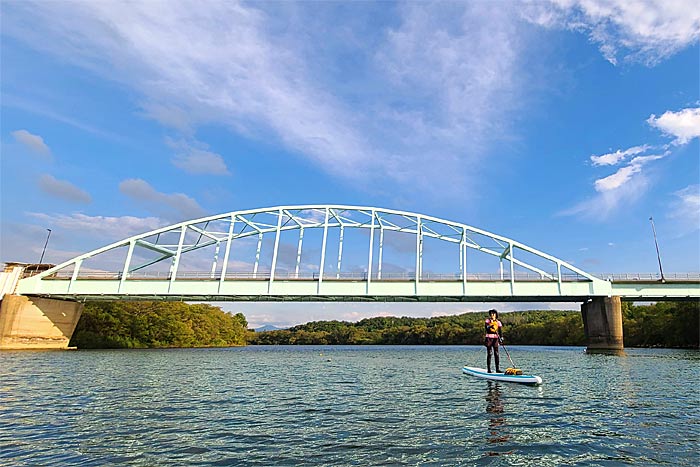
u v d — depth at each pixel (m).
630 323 112.56
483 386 22.25
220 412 14.94
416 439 11.02
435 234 73.94
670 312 101.19
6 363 38.97
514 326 165.50
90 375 28.41
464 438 11.09
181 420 13.52
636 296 71.12
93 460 9.30
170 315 111.31
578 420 13.31
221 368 36.78
